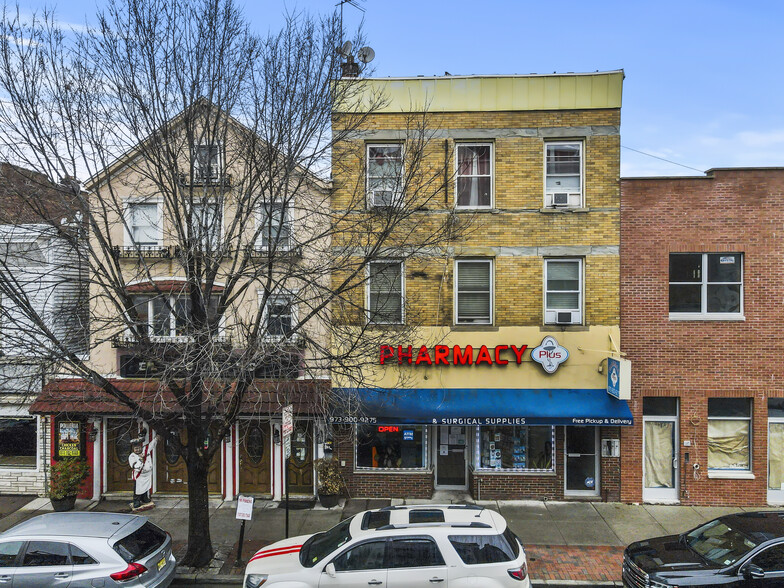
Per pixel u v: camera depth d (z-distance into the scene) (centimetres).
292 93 1138
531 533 1281
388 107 1495
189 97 1125
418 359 1471
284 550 974
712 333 1463
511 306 1486
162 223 1527
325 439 1473
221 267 1507
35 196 1081
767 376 1454
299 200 1464
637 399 1473
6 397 1544
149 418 1104
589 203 1477
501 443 1522
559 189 1502
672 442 1495
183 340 1345
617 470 1481
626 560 985
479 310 1512
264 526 1341
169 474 1573
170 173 1155
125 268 1523
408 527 893
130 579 908
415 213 1426
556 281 1503
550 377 1477
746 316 1459
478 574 852
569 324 1481
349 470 1515
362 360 1468
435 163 1494
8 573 901
